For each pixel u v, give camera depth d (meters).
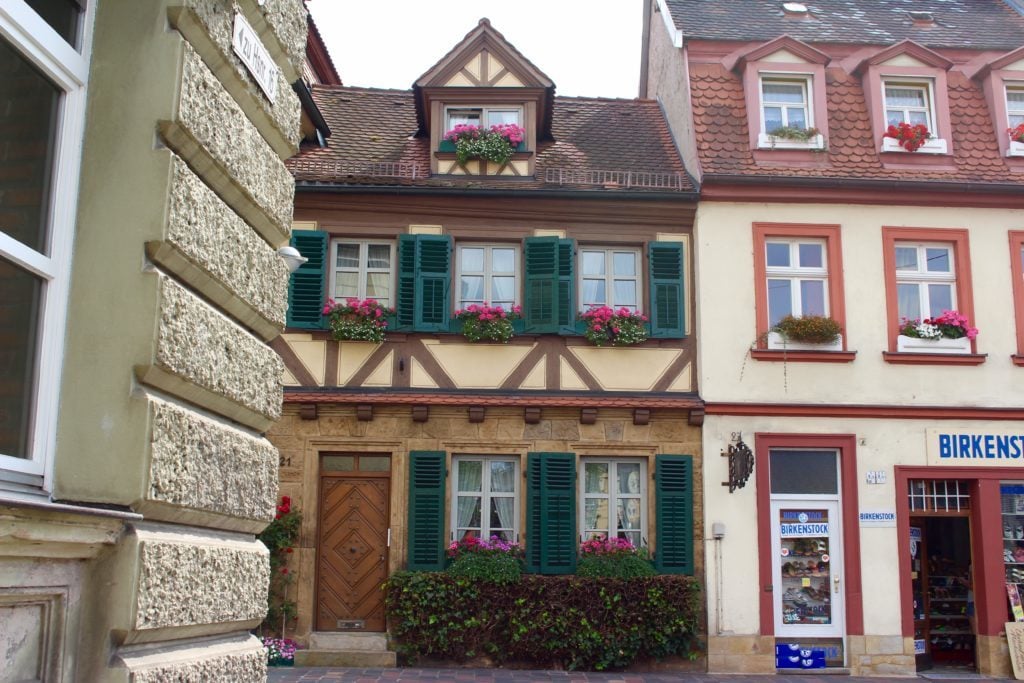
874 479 13.94
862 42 16.20
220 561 3.80
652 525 13.77
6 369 3.09
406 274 14.15
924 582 14.25
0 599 2.70
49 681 2.93
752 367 14.12
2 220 3.08
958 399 14.23
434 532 13.42
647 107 17.70
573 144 16.27
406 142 15.90
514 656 13.15
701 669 13.38
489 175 14.73
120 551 3.16
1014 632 13.56
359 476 13.80
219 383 3.83
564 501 13.59
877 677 13.36
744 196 14.48
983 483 14.06
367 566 13.61
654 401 13.82
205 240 3.72
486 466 13.92
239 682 3.91
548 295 14.16
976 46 16.27
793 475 14.02
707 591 13.52
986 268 14.63
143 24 3.57
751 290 14.31
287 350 13.98
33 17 3.18
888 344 14.31
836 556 13.85
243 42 4.18
